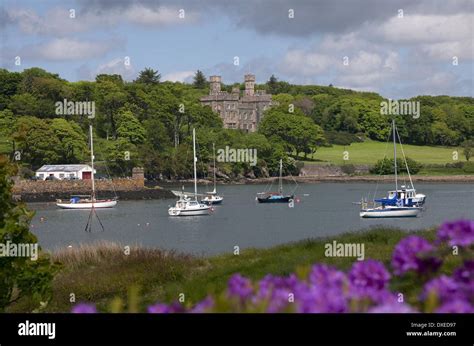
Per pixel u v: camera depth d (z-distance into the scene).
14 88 188.88
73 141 157.00
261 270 26.06
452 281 5.11
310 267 5.53
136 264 29.66
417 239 5.67
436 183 195.25
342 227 87.25
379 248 28.56
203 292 22.20
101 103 183.12
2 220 17.16
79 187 139.50
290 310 4.93
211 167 189.12
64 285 25.72
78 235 82.25
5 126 156.00
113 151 165.50
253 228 88.00
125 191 143.75
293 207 123.75
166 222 97.88
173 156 180.88
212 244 70.25
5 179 17.42
